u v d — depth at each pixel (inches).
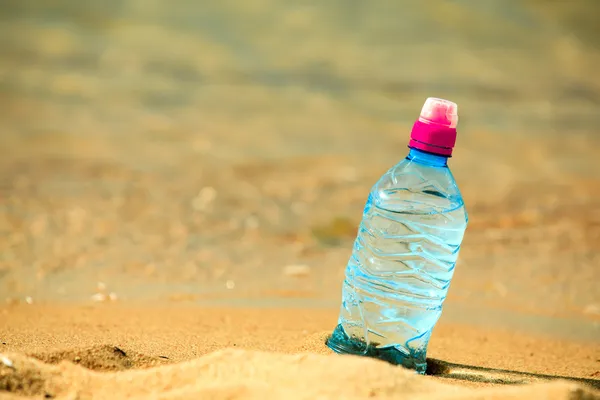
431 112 67.5
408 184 67.8
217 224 91.4
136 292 78.1
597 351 73.7
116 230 87.5
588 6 261.6
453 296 80.0
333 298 78.8
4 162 110.2
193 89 165.2
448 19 238.8
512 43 226.7
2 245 83.7
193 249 85.4
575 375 69.9
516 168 125.5
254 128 141.3
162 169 113.3
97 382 63.9
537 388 63.0
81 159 115.0
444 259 67.9
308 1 241.9
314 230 91.5
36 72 167.2
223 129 139.0
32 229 86.5
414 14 240.2
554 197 109.3
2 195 95.3
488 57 212.1
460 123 153.8
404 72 191.2
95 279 79.7
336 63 194.4
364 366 63.4
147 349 69.1
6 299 76.1
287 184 109.8
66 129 131.0
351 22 229.6
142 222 89.7
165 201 98.7
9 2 217.8
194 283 80.0
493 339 74.4
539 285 82.0
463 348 72.8
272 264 83.9
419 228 67.8
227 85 170.1
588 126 158.2
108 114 143.1
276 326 73.8
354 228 93.1
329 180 112.6
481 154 133.4
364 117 153.5
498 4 254.7
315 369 63.4
